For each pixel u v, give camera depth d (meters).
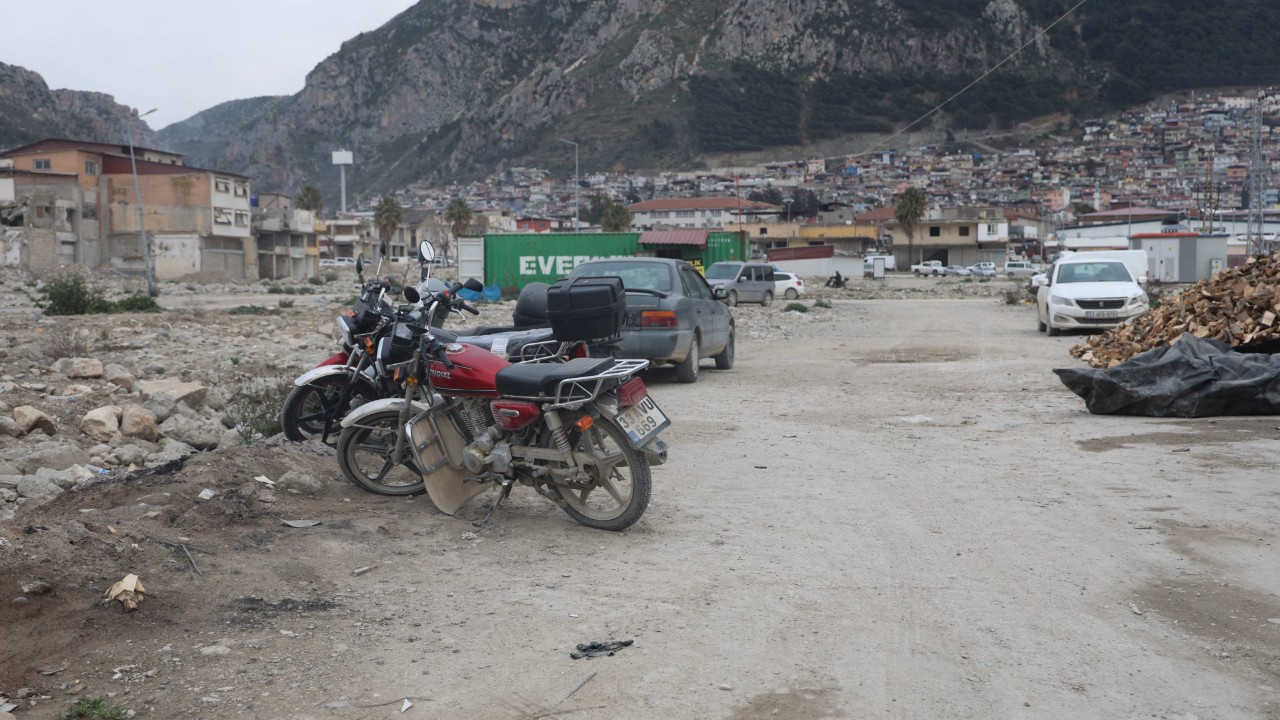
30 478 6.59
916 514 6.20
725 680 3.70
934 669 3.81
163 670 3.71
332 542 5.38
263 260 94.00
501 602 4.55
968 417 10.14
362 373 7.10
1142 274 32.06
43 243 70.94
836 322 27.53
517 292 39.91
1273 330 11.34
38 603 4.08
